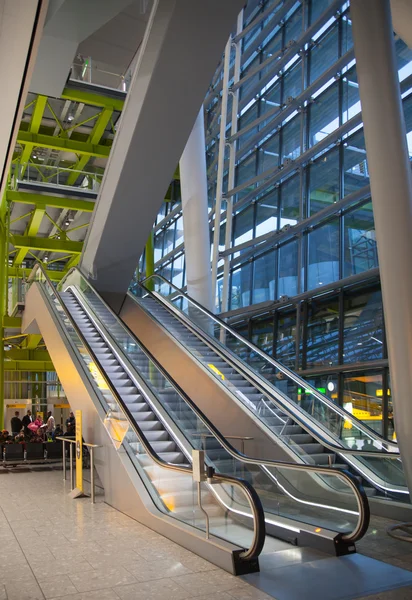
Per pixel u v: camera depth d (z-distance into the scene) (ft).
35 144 71.72
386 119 22.22
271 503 23.06
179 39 32.99
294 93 56.95
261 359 42.22
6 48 22.90
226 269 61.72
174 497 22.82
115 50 59.93
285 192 55.52
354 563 18.30
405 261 21.33
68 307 51.93
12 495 32.71
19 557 19.38
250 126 60.23
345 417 31.60
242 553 17.66
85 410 34.09
